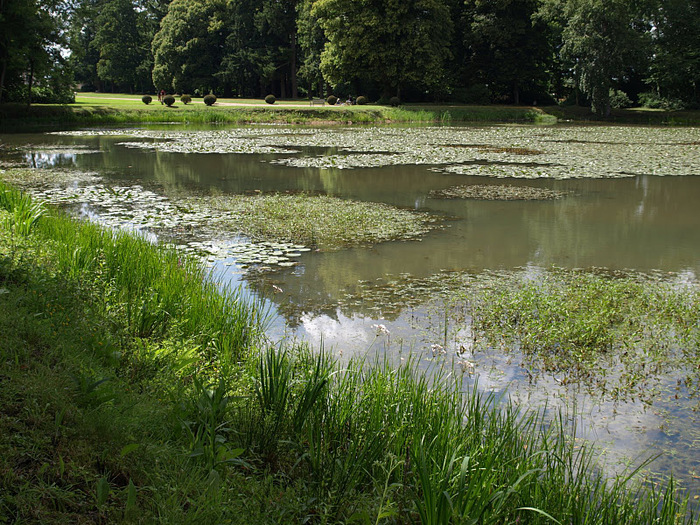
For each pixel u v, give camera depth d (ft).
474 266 29.32
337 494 10.21
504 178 57.62
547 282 26.68
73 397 11.18
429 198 47.44
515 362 18.66
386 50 159.74
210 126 131.64
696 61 136.87
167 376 14.29
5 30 114.83
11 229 25.36
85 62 262.26
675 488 12.55
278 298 24.39
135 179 56.54
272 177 58.54
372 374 14.30
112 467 9.47
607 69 138.41
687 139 96.02
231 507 9.06
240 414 12.51
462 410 13.67
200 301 19.35
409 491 10.36
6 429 9.39
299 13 188.96
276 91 229.25
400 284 26.35
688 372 18.08
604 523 9.96
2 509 7.77
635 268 29.48
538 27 164.25
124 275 21.54
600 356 19.10
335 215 40.09
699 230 37.55
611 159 69.56
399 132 113.60
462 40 173.58
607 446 14.12
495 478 10.33
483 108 157.99
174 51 203.21
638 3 135.13
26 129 116.67
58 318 15.42
